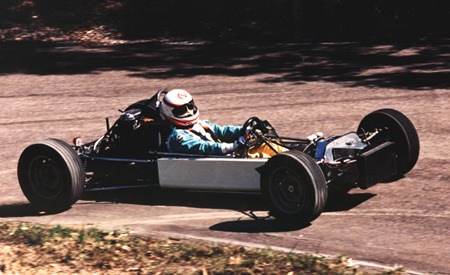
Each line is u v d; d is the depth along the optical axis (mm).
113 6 26656
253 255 6879
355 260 6781
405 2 22859
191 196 9195
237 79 16578
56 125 13211
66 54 21094
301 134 11828
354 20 22469
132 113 9047
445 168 9625
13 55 21234
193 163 8477
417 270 6500
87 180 9469
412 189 8844
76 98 15383
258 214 8320
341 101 13961
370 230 7574
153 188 9555
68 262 7094
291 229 7742
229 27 23828
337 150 8188
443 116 12445
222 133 9156
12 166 10930
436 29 21844
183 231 7891
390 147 8320
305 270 6480
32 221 8594
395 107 13266
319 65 17797
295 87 15445
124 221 8383
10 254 7348
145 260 6988
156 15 25438
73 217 8641
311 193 7523
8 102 15305
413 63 17469
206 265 6727
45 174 8812
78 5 27031
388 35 21547
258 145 8664
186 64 18781
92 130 12750
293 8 22797
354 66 17469
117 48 21859
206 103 14367
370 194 8766
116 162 9109
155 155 8891
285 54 19484
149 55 20406
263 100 14375
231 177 8297
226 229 7875
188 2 26281
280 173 7738
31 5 27297
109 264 6961
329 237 7438
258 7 25062
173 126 8812
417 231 7477
